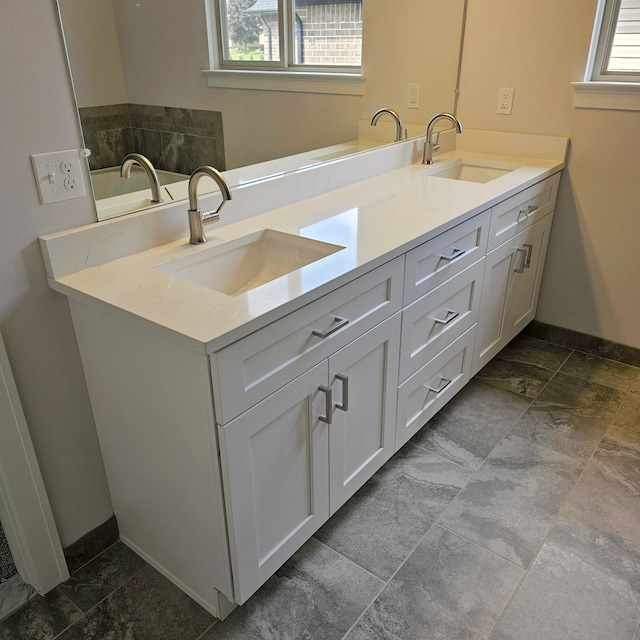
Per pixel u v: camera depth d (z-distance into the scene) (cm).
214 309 121
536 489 195
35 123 125
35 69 122
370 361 166
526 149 270
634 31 239
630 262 261
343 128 219
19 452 141
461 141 290
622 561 167
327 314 139
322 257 162
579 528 179
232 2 164
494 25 261
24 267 132
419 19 237
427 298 185
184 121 158
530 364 274
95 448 161
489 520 182
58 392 147
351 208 194
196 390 119
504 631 147
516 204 230
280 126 191
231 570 138
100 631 149
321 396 147
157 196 156
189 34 153
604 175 255
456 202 201
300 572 164
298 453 146
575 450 214
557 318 291
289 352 131
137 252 152
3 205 124
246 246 168
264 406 128
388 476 201
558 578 162
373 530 178
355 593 158
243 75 173
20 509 146
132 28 139
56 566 159
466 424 229
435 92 265
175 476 138
